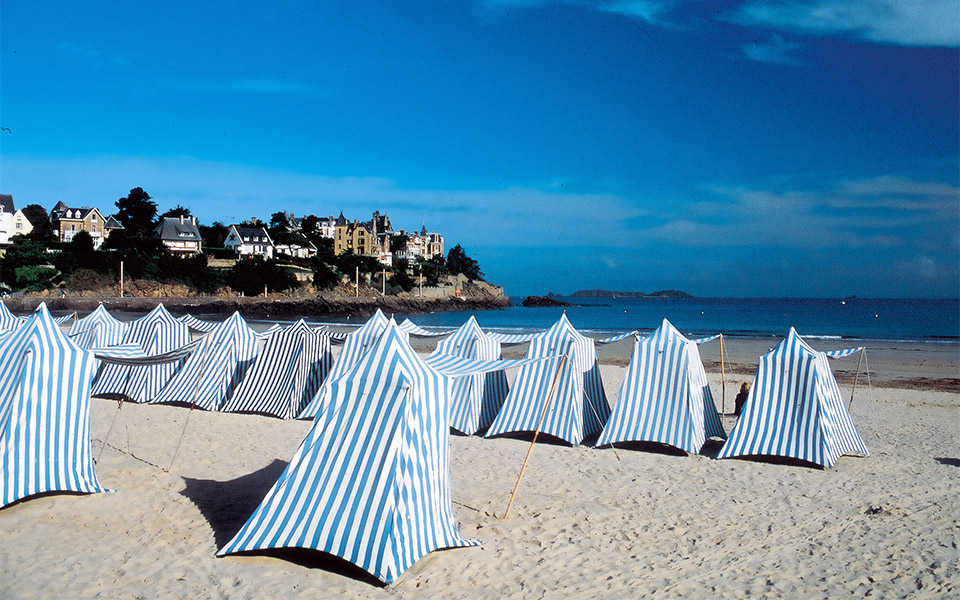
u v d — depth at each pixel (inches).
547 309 4655.5
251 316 2854.3
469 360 386.3
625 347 1378.0
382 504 249.9
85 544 271.4
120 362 381.4
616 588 244.1
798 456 417.7
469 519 312.3
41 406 318.0
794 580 254.5
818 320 2893.7
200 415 558.3
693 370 476.1
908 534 303.9
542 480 381.4
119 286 2866.6
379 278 3897.6
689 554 277.9
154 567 250.5
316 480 265.1
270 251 3656.5
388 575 236.4
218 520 300.8
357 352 510.6
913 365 1089.4
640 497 352.5
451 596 233.3
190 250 3378.4
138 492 338.3
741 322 2719.0
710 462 426.0
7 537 276.2
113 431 487.2
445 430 284.2
